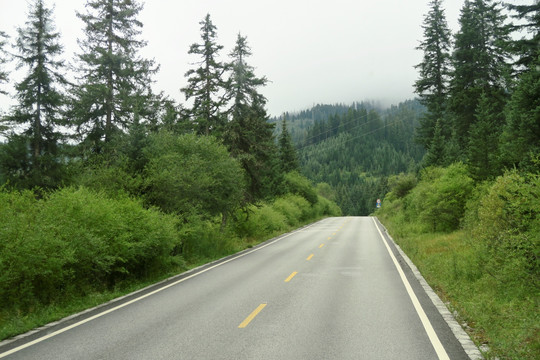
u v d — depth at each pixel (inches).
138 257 489.1
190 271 557.6
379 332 252.8
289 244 951.6
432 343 229.8
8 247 315.3
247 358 206.8
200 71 1062.4
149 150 709.3
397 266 570.3
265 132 1203.9
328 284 435.2
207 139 826.8
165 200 665.6
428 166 1515.7
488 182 718.5
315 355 210.4
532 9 822.5
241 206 998.4
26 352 222.7
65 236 375.2
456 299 342.3
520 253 339.6
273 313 307.0
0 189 429.4
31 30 994.1
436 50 1800.0
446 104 1705.2
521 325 246.7
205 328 267.0
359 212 5295.3
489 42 1497.3
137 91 951.0
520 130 645.3
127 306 343.0
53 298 354.3
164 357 210.1
